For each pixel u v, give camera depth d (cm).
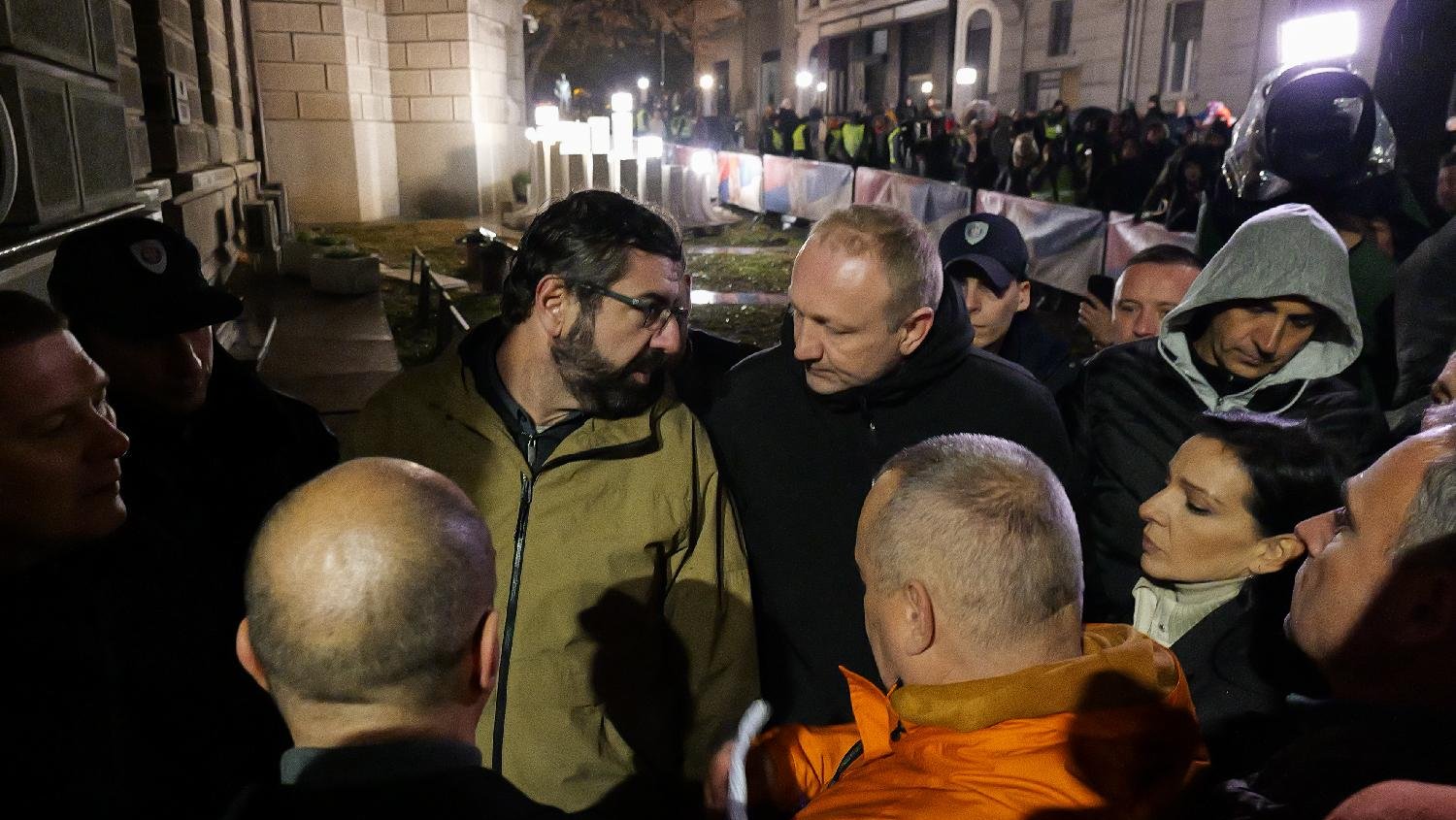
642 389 153
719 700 164
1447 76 390
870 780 104
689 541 165
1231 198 297
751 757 132
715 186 1762
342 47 1576
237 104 1257
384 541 84
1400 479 88
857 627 181
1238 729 146
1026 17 2338
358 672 83
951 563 103
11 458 109
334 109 1600
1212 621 153
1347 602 91
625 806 158
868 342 165
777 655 186
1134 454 196
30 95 284
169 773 135
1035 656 104
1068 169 1062
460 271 1182
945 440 117
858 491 181
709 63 4188
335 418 536
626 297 142
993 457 110
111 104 375
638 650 161
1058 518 106
